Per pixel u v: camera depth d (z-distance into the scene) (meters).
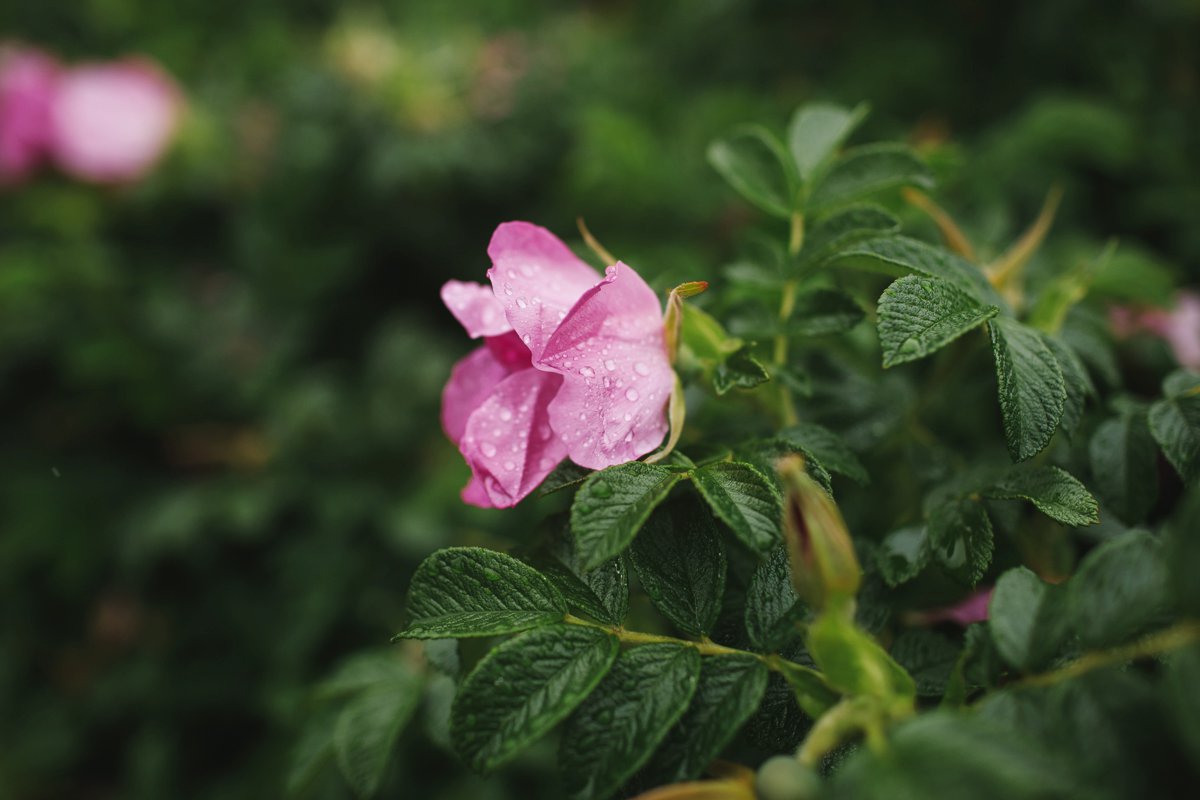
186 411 0.87
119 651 0.85
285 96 0.90
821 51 0.85
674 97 0.90
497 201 0.89
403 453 0.79
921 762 0.21
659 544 0.27
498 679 0.25
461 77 0.87
